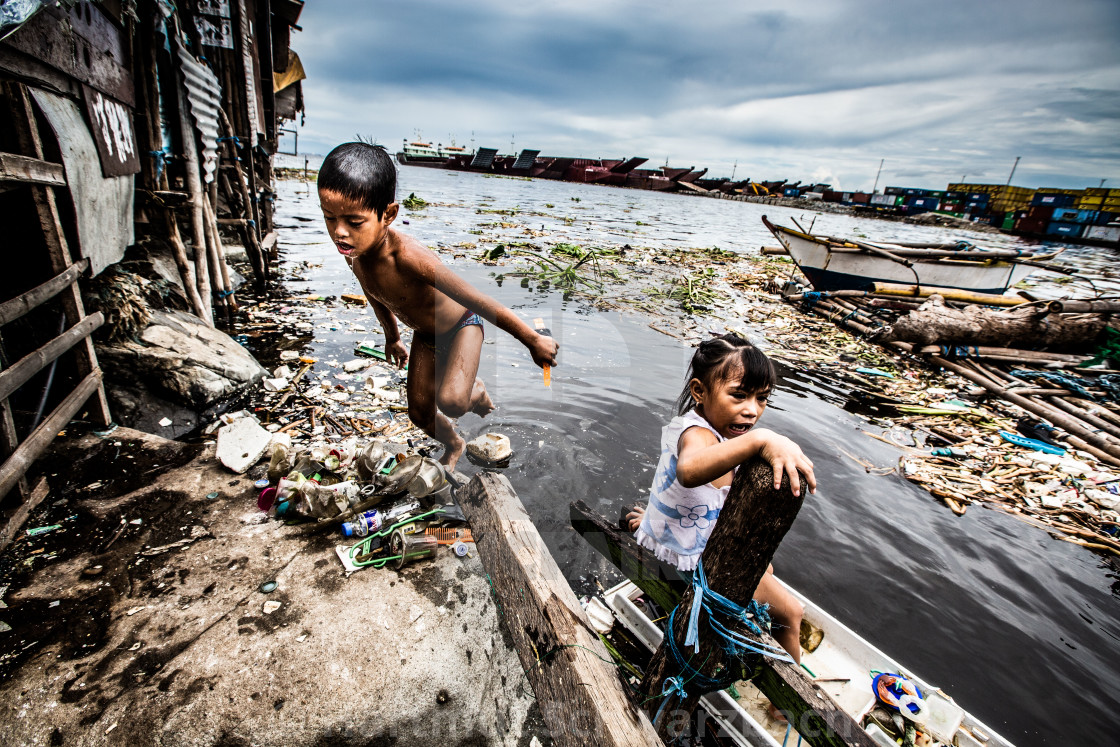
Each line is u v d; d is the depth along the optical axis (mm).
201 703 1759
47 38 3123
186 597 2156
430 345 2715
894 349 8633
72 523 2541
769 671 1666
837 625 2443
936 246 12508
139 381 3977
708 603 1562
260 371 4809
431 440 3904
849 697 2191
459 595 2287
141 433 3350
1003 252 11328
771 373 1798
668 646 1727
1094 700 2521
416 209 18672
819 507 3801
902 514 3881
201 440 3756
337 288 8336
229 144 7445
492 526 2182
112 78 4211
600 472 2613
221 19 6289
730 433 1915
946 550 3521
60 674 1809
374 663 1958
